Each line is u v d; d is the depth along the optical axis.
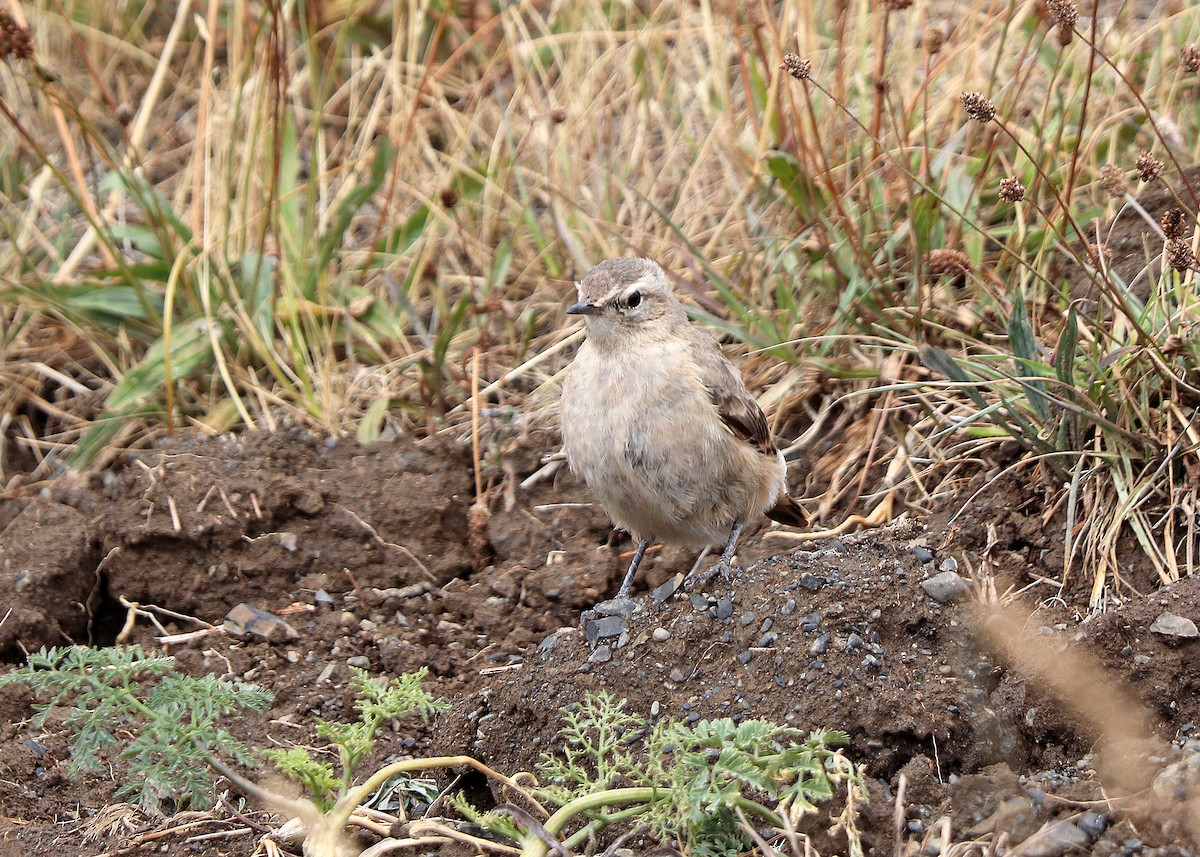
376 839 8.09
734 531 10.41
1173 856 6.82
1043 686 8.28
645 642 8.80
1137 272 11.67
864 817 7.40
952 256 11.45
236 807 8.55
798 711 8.19
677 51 16.02
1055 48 14.09
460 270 14.43
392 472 11.79
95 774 8.91
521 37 16.97
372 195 15.00
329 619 10.64
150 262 13.66
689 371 9.78
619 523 10.45
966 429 10.91
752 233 13.50
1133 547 9.70
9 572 10.63
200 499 11.20
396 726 9.48
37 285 13.18
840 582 8.77
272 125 14.27
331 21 16.84
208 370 13.11
